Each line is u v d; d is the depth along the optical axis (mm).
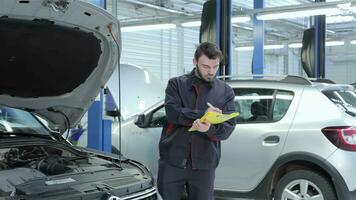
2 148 3211
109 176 2855
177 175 3424
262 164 5195
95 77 3584
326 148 4836
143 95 8211
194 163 3369
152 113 6117
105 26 3139
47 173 2807
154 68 18000
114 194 2580
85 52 3311
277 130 5160
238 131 5344
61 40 3137
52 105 3740
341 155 4758
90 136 6223
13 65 3252
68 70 3414
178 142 3391
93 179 2750
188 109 3320
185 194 3701
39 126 3896
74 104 3781
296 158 4984
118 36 3273
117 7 15453
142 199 2748
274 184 5211
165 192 3469
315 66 14320
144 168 3182
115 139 6324
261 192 5223
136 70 8367
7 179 2594
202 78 3367
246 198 5324
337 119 4887
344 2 9742
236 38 20938
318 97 5121
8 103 3676
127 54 16891
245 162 5289
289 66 25859
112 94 6594
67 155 3377
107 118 6176
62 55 3264
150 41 17781
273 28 20578
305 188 4957
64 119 3928
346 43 24422
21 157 3129
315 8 10102
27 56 3186
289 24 19734
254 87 5527
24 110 3785
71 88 3623
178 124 3379
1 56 3135
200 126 3133
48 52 3199
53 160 2971
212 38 9195
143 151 6066
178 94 3398
